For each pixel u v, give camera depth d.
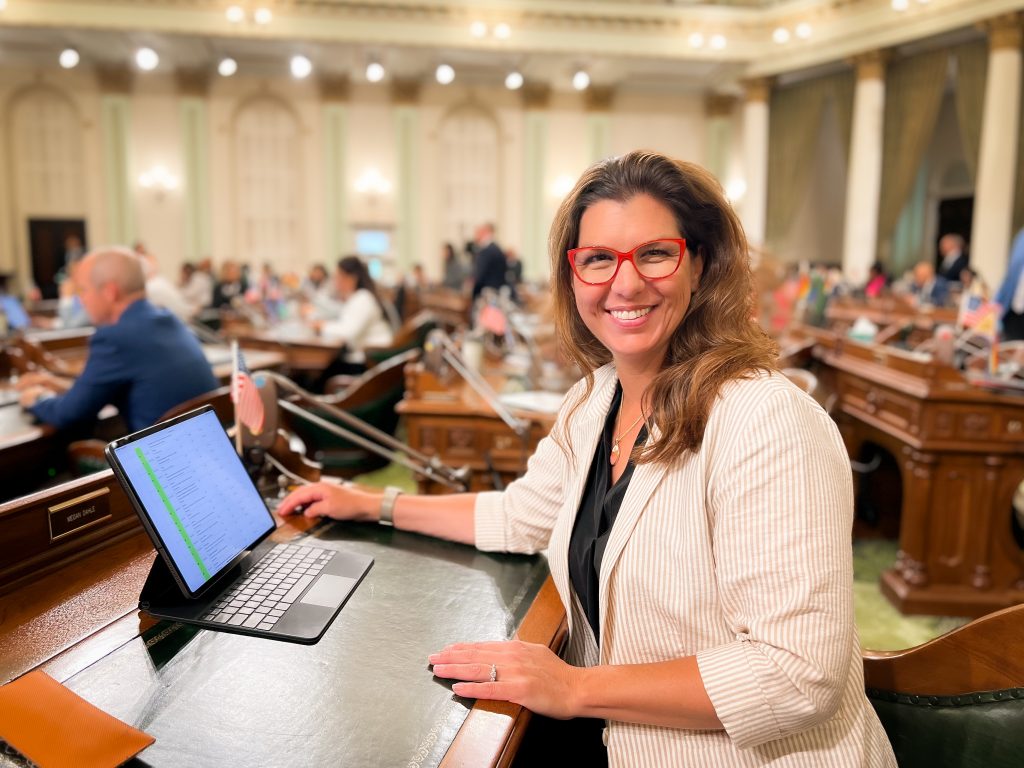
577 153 13.47
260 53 11.62
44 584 1.15
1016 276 3.82
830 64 11.27
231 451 1.35
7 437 2.27
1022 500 2.80
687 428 0.95
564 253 1.11
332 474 3.78
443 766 0.80
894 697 1.09
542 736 1.23
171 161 12.70
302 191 13.07
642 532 0.98
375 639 1.04
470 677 0.93
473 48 10.84
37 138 12.45
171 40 10.80
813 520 0.84
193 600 1.10
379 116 13.09
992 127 9.45
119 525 1.30
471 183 13.45
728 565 0.88
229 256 13.00
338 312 6.49
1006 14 9.12
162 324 2.55
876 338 4.75
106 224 12.68
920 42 10.43
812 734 0.90
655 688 0.87
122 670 0.94
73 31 10.42
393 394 3.85
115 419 2.91
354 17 10.55
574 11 10.88
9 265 12.54
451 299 9.20
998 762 1.02
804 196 13.78
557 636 1.08
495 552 1.34
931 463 2.76
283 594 1.13
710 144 13.60
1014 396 2.70
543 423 2.64
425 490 2.72
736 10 11.31
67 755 0.78
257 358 3.95
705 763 0.91
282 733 0.84
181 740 0.82
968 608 2.77
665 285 0.99
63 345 3.98
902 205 11.21
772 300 4.34
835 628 0.82
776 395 0.91
